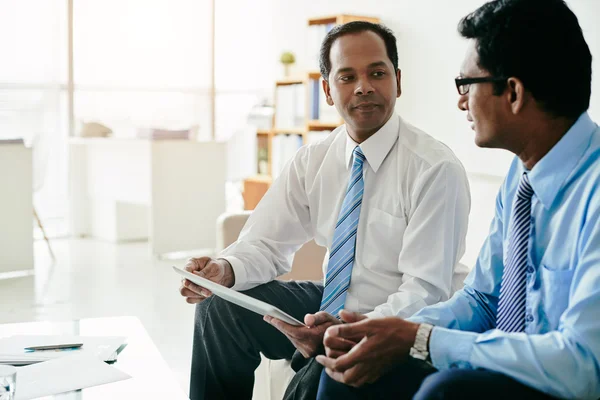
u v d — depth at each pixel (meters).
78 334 1.93
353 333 1.27
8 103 6.48
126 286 4.66
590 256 1.14
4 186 4.88
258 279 2.05
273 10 6.98
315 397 1.60
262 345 1.97
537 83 1.24
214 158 5.81
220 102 7.54
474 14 1.33
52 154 6.69
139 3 7.04
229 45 7.52
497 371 1.16
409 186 1.90
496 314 1.49
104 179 6.23
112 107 6.98
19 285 4.68
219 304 1.95
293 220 2.17
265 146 6.48
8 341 1.82
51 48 6.63
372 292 1.95
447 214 1.83
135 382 1.57
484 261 1.50
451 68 4.42
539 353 1.12
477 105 1.32
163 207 5.61
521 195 1.32
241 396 2.01
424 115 4.64
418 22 4.69
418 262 1.81
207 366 1.97
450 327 1.47
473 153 4.18
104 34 6.89
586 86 1.26
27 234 5.00
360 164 1.97
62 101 6.73
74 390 1.51
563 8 1.25
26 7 6.50
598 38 3.43
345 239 1.96
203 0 7.36
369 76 1.92
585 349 1.10
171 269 5.18
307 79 5.67
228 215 2.71
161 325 3.78
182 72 7.32
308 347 1.54
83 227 6.65
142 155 5.62
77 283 4.74
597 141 1.24
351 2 5.50
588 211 1.19
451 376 1.14
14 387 1.45
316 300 2.08
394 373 1.33
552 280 1.24
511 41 1.25
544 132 1.28
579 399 1.12
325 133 5.45
